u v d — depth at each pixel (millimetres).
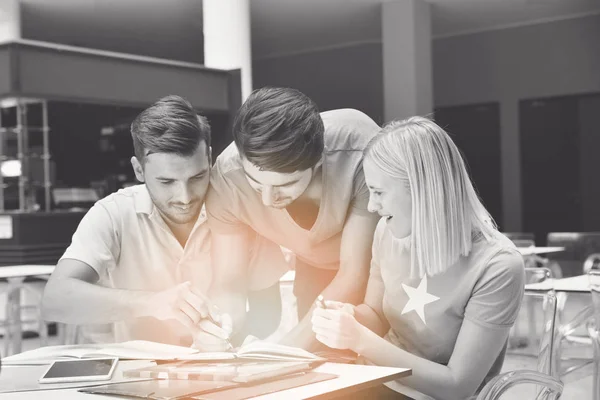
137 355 2014
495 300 1971
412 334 2105
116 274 2572
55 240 7852
